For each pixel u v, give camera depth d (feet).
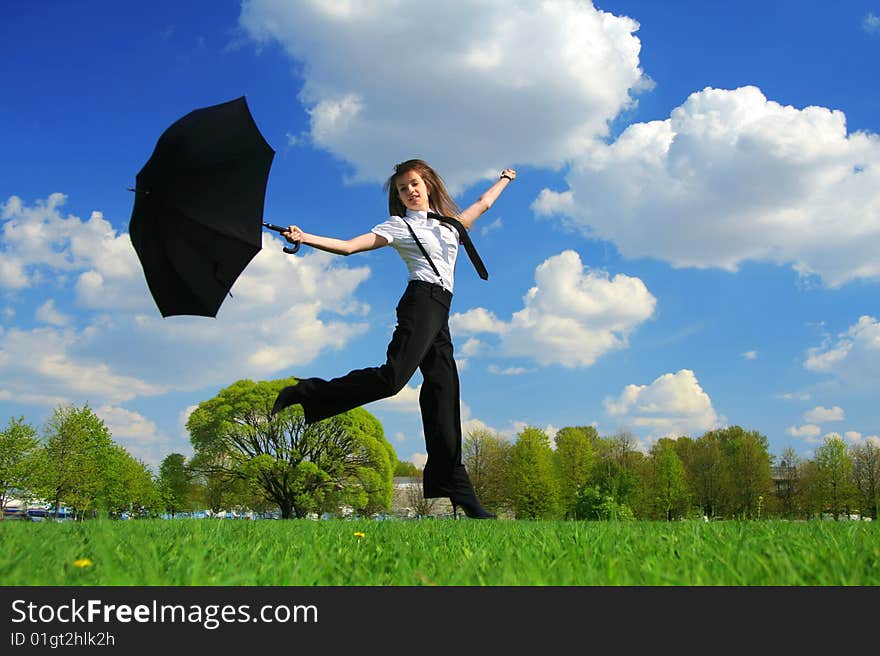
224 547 10.99
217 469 132.77
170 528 16.46
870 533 12.24
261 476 129.59
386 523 22.95
